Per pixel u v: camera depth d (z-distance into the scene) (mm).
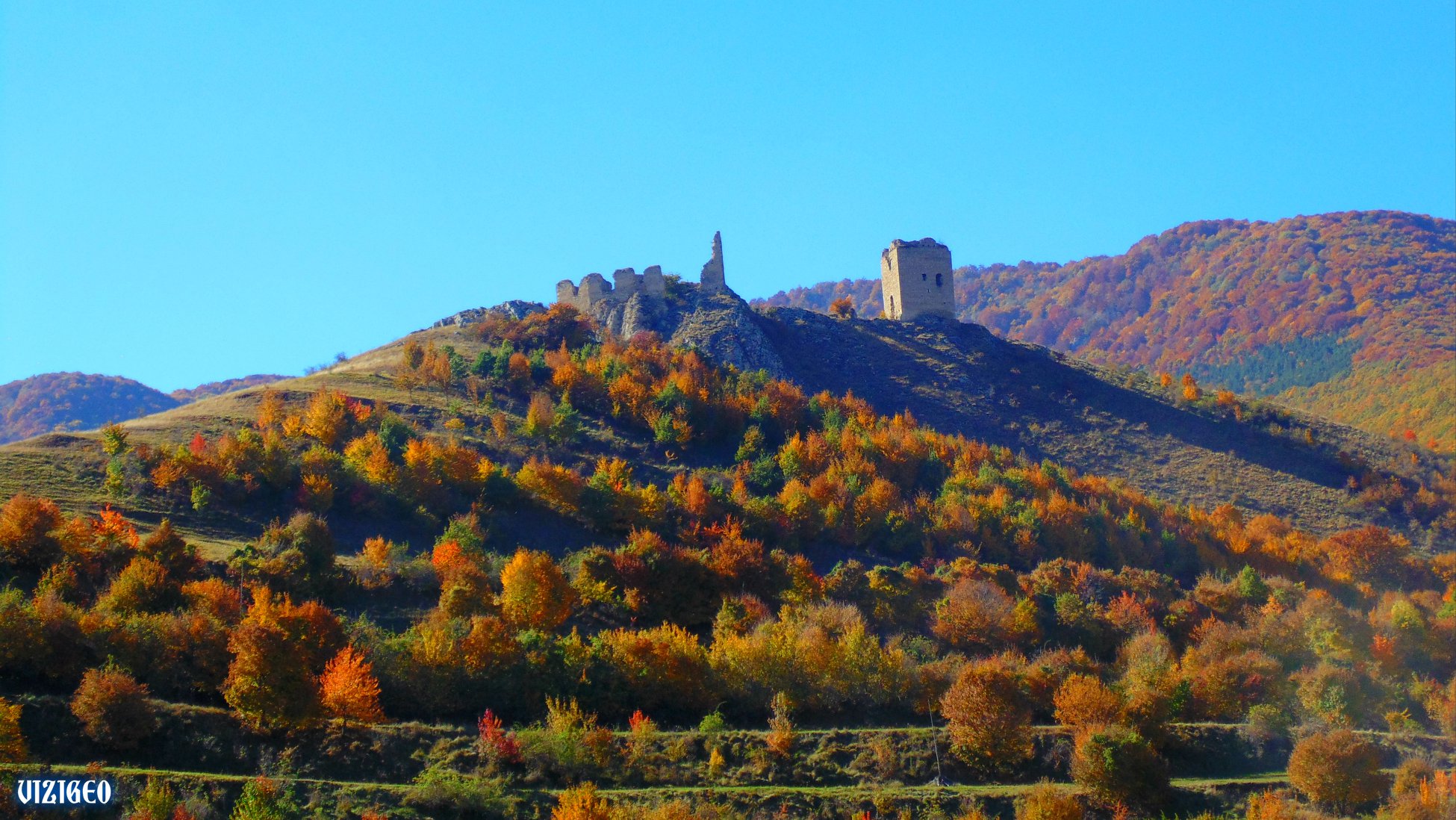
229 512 100188
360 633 78438
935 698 81875
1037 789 69375
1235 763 79062
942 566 112438
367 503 104750
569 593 89625
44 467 102938
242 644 69500
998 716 75562
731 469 134125
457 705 75125
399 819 62062
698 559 99750
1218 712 86250
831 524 117688
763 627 86812
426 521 105750
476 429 132250
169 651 72062
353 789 64062
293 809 61438
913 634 98188
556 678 78125
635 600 94625
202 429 121938
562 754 69312
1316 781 72250
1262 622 104438
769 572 102688
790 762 73438
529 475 114062
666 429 137625
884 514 121688
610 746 71250
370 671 73812
